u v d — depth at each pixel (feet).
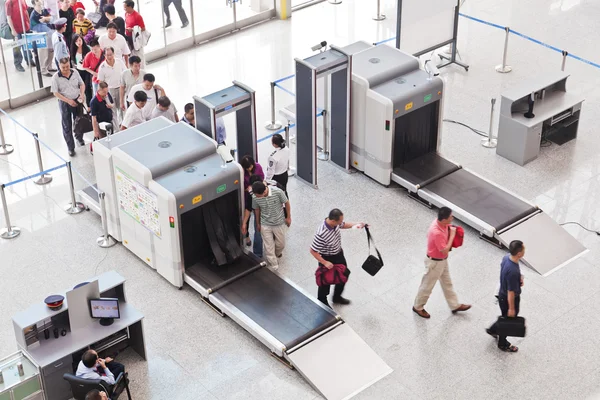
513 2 67.62
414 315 37.96
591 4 67.21
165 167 38.58
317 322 36.50
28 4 54.54
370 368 35.06
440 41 56.80
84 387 31.35
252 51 60.95
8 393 31.89
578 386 34.32
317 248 36.42
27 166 49.06
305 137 45.47
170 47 60.54
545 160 48.78
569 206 44.91
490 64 58.75
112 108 48.96
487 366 35.32
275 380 34.78
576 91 55.42
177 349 36.35
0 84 54.13
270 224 39.29
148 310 38.55
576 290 39.27
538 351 36.04
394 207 45.14
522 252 34.14
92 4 59.16
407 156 47.01
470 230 43.27
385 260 41.27
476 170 48.01
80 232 43.55
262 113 53.52
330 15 65.87
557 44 61.31
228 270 39.47
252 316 36.81
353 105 46.09
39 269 41.06
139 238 40.57
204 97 41.34
